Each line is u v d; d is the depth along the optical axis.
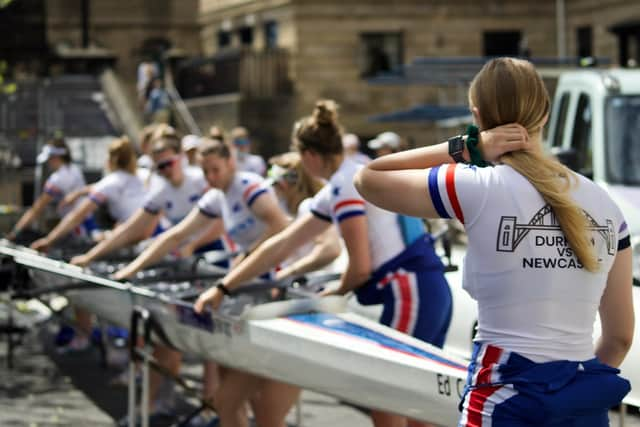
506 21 56.94
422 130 55.25
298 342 9.52
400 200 6.02
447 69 24.03
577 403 5.70
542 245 5.78
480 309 5.91
